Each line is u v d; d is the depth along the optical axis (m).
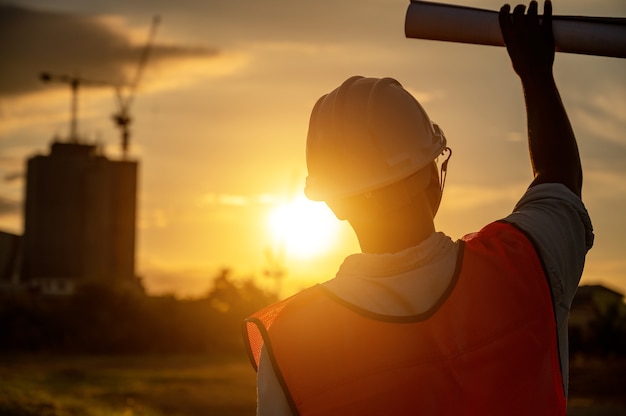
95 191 188.00
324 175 1.93
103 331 107.56
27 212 191.12
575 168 2.02
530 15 2.06
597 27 2.02
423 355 1.77
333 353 1.77
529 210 1.95
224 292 123.50
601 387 49.72
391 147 1.89
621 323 66.44
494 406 1.76
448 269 1.87
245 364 89.94
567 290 1.90
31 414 22.08
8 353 99.12
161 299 117.88
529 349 1.79
